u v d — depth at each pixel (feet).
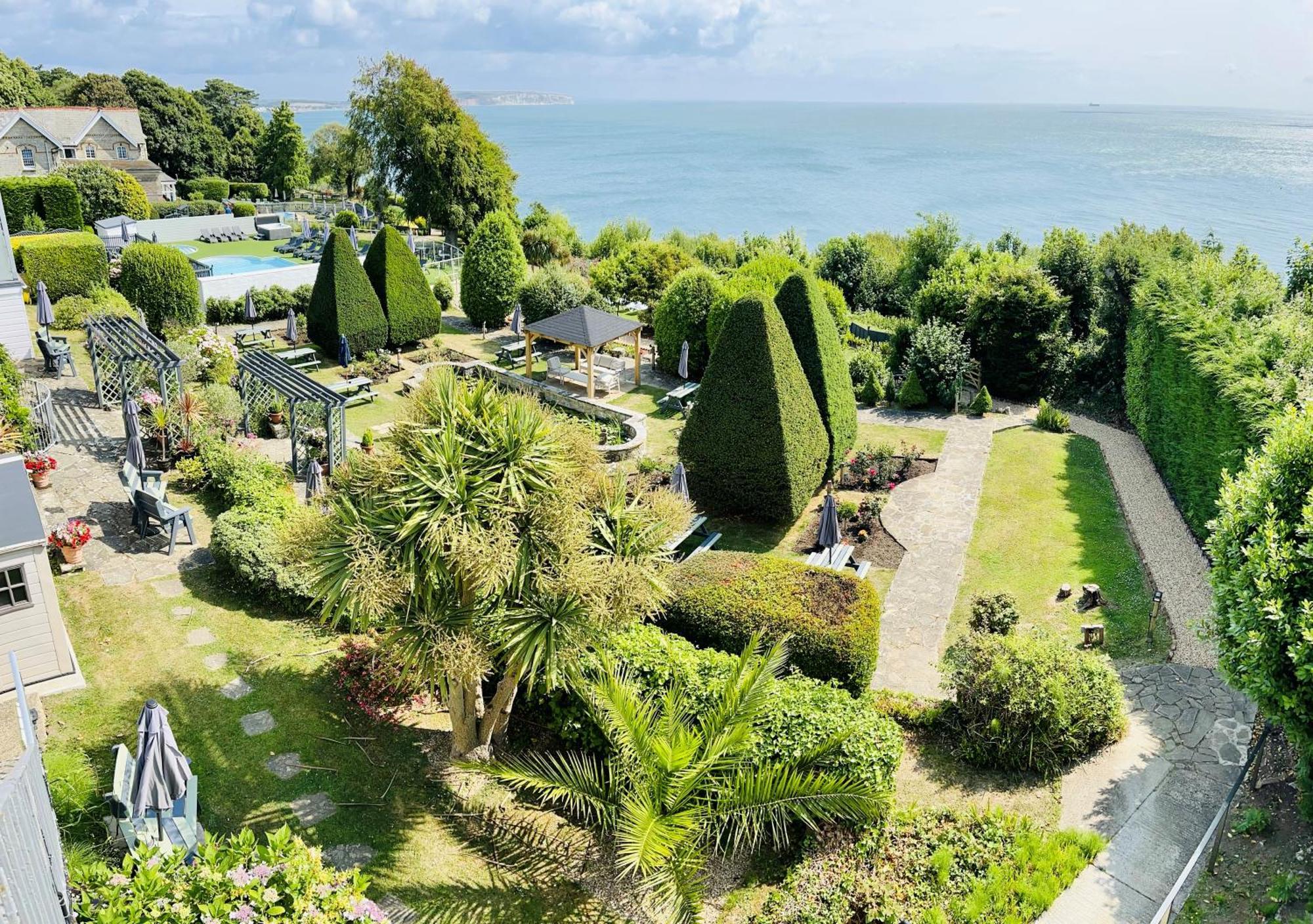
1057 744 38.68
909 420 85.81
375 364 95.04
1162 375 72.33
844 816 33.32
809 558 57.36
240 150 275.18
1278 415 43.93
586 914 31.71
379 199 197.36
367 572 31.07
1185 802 36.09
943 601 53.93
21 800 20.24
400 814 35.09
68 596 47.50
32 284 102.37
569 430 37.01
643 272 124.88
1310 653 30.09
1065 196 455.22
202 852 25.86
